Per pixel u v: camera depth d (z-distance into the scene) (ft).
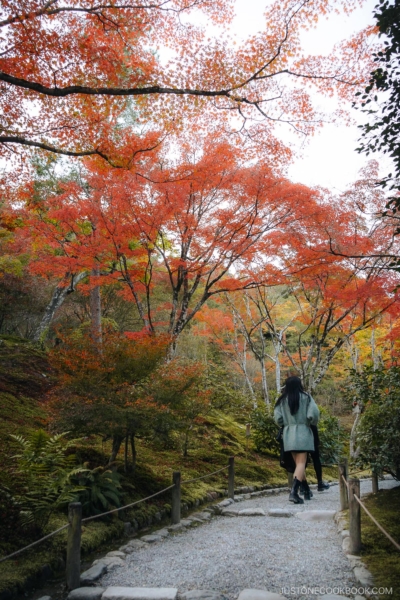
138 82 20.12
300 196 28.76
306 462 20.70
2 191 26.50
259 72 20.48
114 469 20.48
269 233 30.73
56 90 18.17
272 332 43.78
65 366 20.86
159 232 32.42
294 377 21.25
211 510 23.45
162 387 22.43
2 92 19.99
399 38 13.92
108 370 20.70
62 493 15.53
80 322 66.80
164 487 23.31
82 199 31.17
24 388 32.53
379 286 28.40
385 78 14.62
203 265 32.17
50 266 31.78
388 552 13.80
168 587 12.13
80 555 13.56
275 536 17.11
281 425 21.24
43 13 17.29
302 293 42.55
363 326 34.47
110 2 18.58
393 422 18.57
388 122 14.73
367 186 29.81
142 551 15.96
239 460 35.65
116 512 18.35
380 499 19.85
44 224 30.32
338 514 19.92
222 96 21.57
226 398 52.47
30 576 12.62
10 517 14.76
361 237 30.22
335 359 64.54
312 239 30.48
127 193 28.63
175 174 28.55
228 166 28.71
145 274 34.06
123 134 24.26
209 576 12.72
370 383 21.08
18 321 58.44
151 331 32.04
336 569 12.87
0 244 47.39
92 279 32.58
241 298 48.96
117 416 19.15
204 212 32.24
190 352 64.80
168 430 21.62
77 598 11.80
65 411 19.40
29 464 16.02
